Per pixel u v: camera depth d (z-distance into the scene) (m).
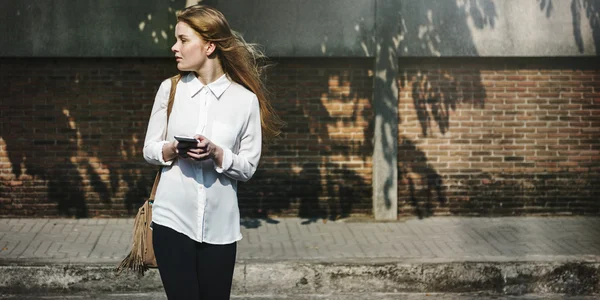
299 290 7.12
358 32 9.50
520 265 7.23
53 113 9.59
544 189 9.95
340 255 7.59
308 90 9.70
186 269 3.56
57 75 9.55
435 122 9.80
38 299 6.82
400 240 8.44
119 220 9.59
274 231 8.94
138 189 9.75
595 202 9.99
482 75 9.79
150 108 9.65
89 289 7.02
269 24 9.43
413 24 9.52
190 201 3.55
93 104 9.60
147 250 3.70
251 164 3.68
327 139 9.77
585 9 9.62
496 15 9.56
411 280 7.20
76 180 9.68
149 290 7.05
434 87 9.77
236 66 3.69
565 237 8.59
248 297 6.95
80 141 9.64
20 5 9.30
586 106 9.88
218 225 3.61
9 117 9.55
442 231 8.99
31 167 9.62
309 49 9.47
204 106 3.61
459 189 9.91
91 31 9.37
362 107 9.76
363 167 9.84
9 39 9.32
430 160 9.84
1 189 9.63
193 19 3.58
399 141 9.80
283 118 9.72
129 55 9.41
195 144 3.38
